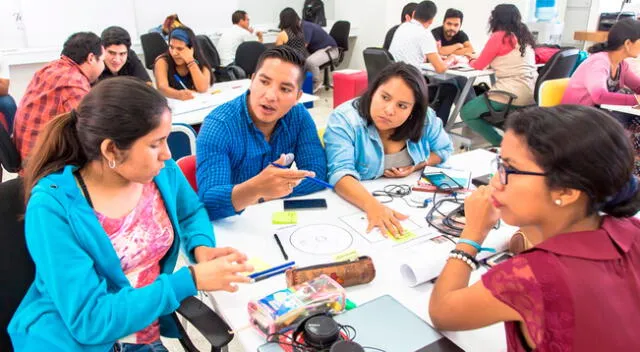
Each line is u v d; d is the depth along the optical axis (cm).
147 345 120
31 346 97
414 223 145
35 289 102
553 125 74
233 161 168
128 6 531
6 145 252
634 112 264
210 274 105
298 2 694
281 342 92
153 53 506
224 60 563
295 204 158
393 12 634
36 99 249
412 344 92
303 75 161
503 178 82
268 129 174
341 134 179
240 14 562
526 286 74
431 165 197
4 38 466
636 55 286
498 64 395
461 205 154
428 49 424
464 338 96
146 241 116
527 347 80
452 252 100
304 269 111
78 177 105
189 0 582
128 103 95
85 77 269
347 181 164
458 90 452
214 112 167
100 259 103
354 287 113
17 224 105
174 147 267
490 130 397
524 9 552
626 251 74
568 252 73
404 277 116
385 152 187
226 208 143
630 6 551
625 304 71
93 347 97
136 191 114
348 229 141
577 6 567
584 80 289
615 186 73
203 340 193
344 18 708
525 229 94
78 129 99
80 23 503
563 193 75
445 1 607
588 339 70
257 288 112
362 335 94
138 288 106
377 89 173
